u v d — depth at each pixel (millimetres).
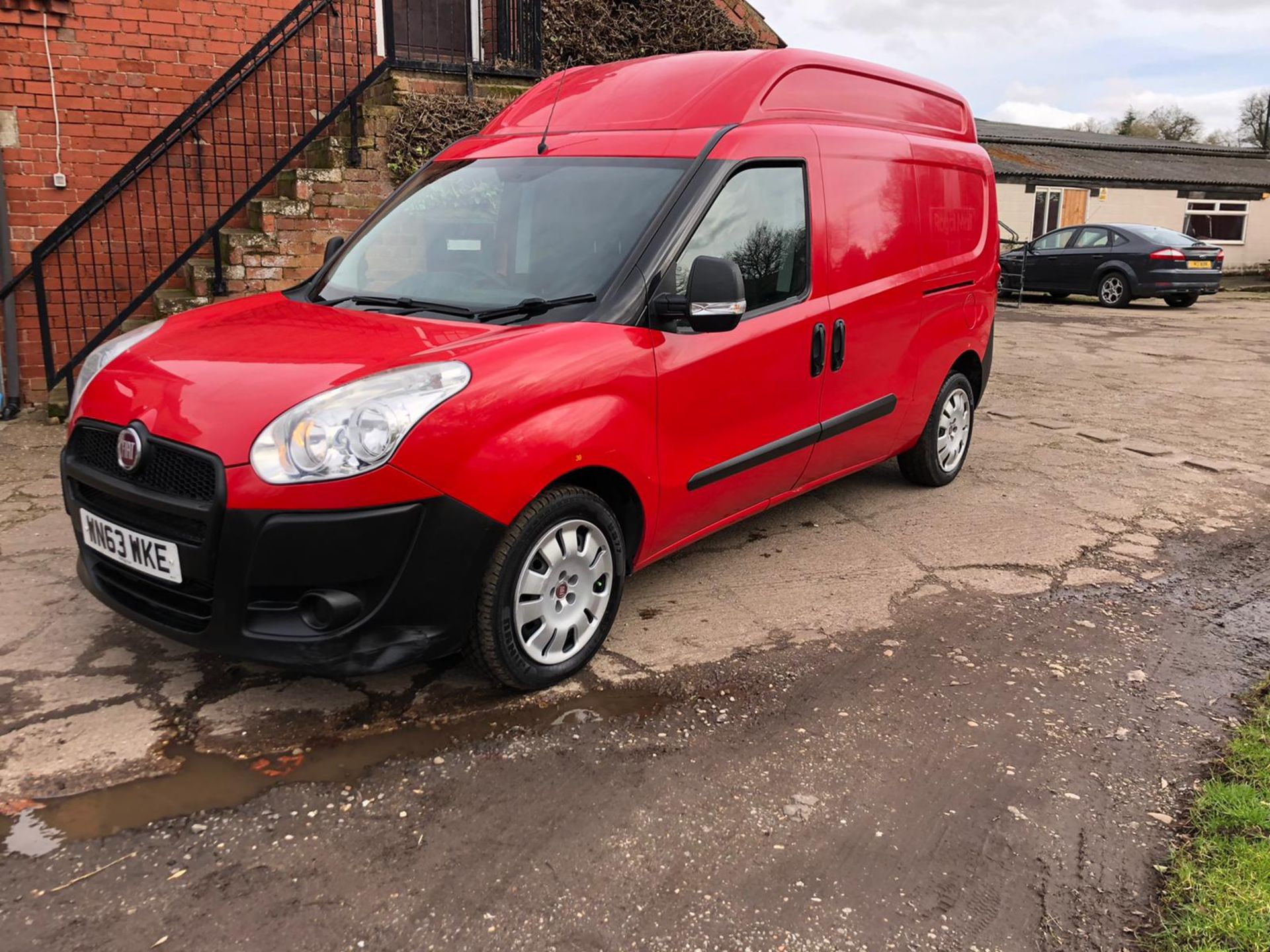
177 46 7379
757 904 2264
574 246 3480
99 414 2982
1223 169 29266
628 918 2213
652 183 3559
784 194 3898
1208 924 2191
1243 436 7020
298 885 2293
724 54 4062
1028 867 2410
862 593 4082
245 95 7730
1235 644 3705
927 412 5145
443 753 2846
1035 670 3451
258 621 2727
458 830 2506
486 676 3088
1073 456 6371
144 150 7082
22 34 6836
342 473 2600
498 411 2811
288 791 2645
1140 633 3773
